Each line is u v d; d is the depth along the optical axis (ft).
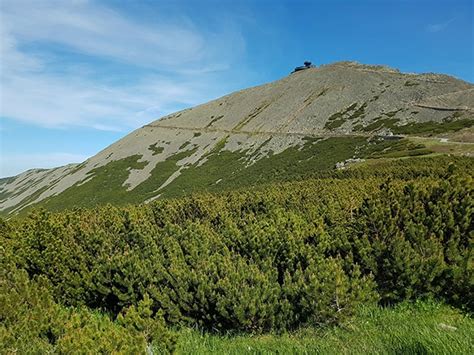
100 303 31.09
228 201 62.13
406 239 28.27
